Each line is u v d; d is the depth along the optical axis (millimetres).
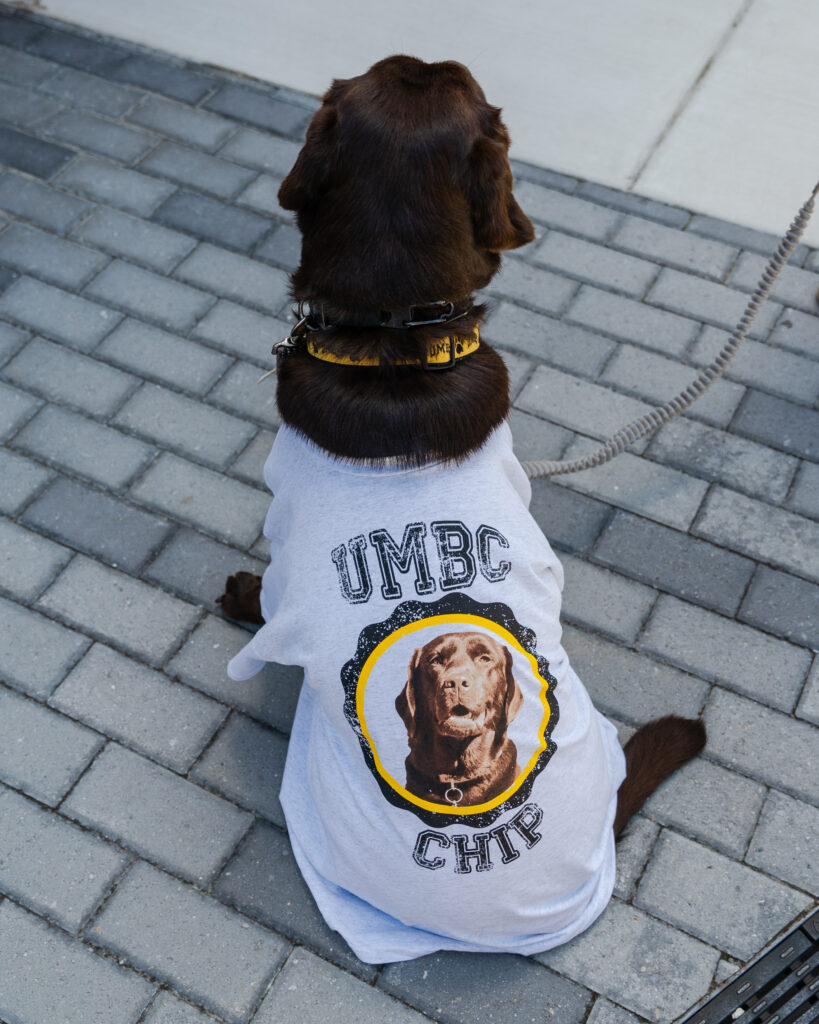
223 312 3371
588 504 2947
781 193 3674
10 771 2492
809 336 3305
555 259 3514
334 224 1518
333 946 2260
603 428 3113
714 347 3285
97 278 3451
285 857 2377
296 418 1659
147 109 3936
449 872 1806
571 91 3982
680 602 2771
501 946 2137
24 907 2305
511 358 3268
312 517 1661
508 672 1642
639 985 2221
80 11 4258
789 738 2549
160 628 2725
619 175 3738
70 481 2992
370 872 1909
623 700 2619
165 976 2221
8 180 3709
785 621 2730
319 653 1655
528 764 1738
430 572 1599
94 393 3178
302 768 2316
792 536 2881
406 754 1661
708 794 2469
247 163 3777
